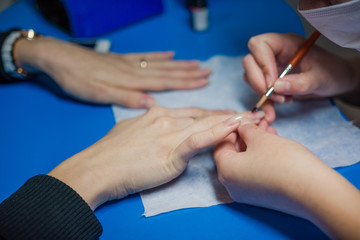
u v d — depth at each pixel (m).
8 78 0.62
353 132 0.50
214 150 0.46
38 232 0.40
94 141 0.53
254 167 0.39
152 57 0.64
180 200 0.45
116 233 0.43
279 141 0.40
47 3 0.72
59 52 0.60
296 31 0.67
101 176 0.45
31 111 0.58
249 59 0.51
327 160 0.47
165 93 0.59
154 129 0.49
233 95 0.57
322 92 0.52
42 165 0.50
